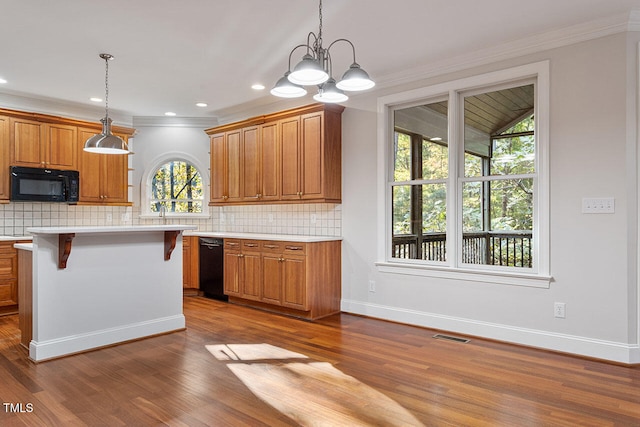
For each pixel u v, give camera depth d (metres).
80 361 3.03
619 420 2.17
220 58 3.77
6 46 3.49
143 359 3.08
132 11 2.90
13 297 4.46
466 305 3.73
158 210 6.08
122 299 3.51
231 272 4.98
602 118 3.09
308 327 3.97
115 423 2.14
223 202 5.52
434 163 4.04
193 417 2.20
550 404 2.35
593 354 3.11
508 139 3.62
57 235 3.13
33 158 4.88
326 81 2.49
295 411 2.27
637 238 3.01
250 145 5.18
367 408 2.30
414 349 3.31
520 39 3.38
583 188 3.16
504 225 3.62
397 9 2.89
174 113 5.82
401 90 4.18
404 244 4.23
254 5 2.83
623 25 2.99
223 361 3.04
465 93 3.87
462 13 2.95
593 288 3.12
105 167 5.45
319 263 4.35
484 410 2.28
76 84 4.49
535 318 3.37
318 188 4.46
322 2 2.78
